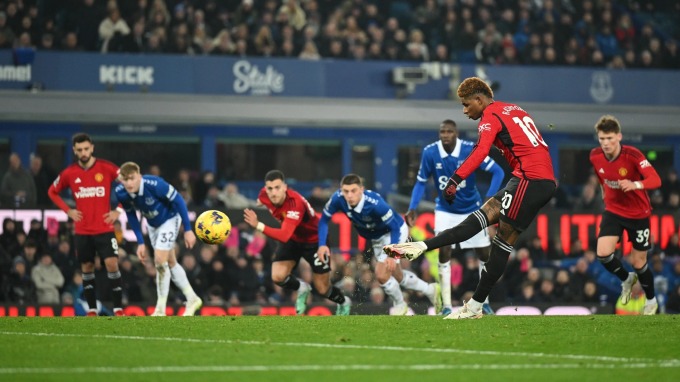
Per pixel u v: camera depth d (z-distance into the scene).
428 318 19.03
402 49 47.09
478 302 18.00
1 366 12.84
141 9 44.88
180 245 34.31
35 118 41.81
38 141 42.22
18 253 33.25
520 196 16.80
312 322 18.22
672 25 53.03
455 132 24.61
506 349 14.41
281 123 44.34
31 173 38.88
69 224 33.84
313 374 12.21
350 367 12.74
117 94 42.94
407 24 49.47
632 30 51.72
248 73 44.84
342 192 24.31
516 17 50.31
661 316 19.64
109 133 42.97
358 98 45.94
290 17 46.97
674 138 48.50
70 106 42.31
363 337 15.75
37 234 33.59
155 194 24.55
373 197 24.53
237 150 44.28
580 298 35.84
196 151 43.81
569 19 49.69
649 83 49.06
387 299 34.88
